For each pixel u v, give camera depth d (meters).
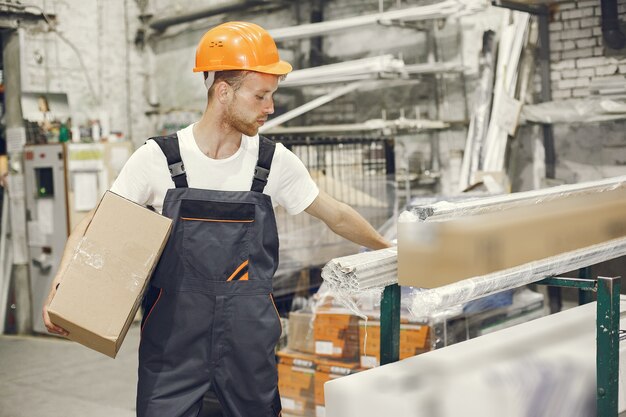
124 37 7.06
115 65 6.98
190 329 1.84
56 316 1.71
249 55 1.83
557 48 4.54
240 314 1.87
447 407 1.71
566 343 2.13
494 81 4.85
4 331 6.26
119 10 7.00
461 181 5.05
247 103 1.85
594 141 4.41
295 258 4.24
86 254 1.75
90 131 6.33
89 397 4.21
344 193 4.68
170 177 1.88
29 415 3.93
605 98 4.34
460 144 5.08
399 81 5.41
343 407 1.74
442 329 3.18
